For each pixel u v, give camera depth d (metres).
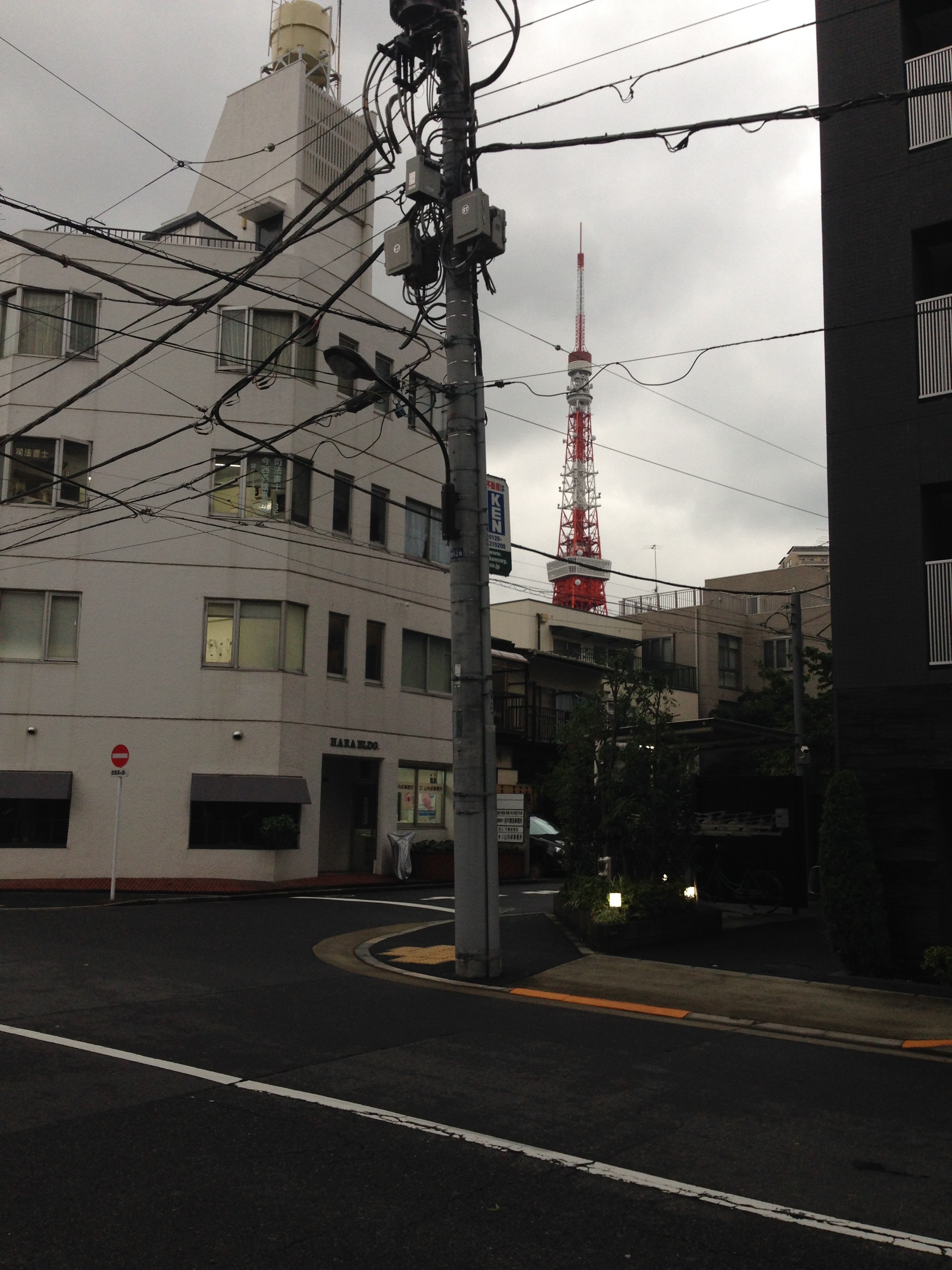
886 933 12.90
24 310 25.94
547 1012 10.93
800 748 26.31
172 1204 5.26
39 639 25.31
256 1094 7.26
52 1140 6.17
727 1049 9.38
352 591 28.39
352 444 28.62
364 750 28.30
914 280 14.30
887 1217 5.38
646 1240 5.00
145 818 24.98
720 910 17.78
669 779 17.56
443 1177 5.75
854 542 14.21
